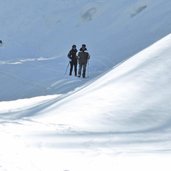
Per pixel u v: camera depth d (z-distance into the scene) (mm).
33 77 53938
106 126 19344
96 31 70688
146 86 22953
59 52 70688
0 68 61594
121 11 72250
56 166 11703
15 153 13445
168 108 20234
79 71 52781
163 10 65875
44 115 23234
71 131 18203
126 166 11438
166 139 15938
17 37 82812
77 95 26047
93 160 12289
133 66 26484
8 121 21891
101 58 60969
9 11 90375
